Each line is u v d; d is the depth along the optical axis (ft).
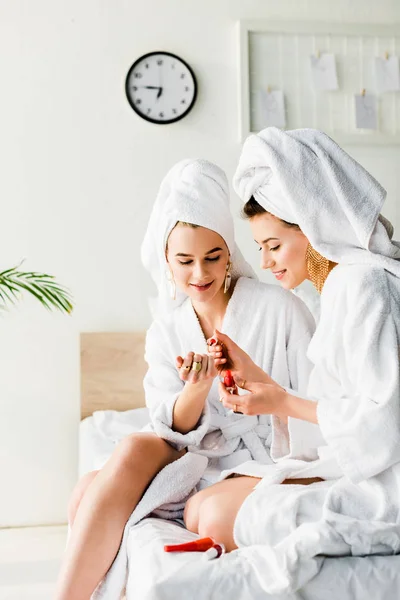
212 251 5.75
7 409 10.06
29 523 10.12
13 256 10.09
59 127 10.15
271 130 4.72
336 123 10.56
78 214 10.19
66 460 10.17
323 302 4.58
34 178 10.12
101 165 10.22
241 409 4.60
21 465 10.10
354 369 4.25
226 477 5.14
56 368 10.14
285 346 5.96
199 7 10.36
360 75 10.61
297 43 10.47
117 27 10.23
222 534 4.39
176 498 5.12
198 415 5.52
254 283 6.17
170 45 10.32
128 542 4.74
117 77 10.24
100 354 9.98
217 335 4.93
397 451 4.04
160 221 5.85
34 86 10.11
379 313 4.21
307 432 4.78
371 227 4.41
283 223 4.83
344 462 4.12
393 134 10.68
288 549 3.79
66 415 10.16
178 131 10.35
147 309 10.30
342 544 3.89
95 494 4.84
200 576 3.82
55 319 10.14
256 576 3.81
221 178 5.87
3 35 10.05
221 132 10.42
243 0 10.43
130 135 10.26
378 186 4.50
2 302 10.02
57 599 4.69
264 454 5.68
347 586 3.80
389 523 3.97
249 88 10.35
